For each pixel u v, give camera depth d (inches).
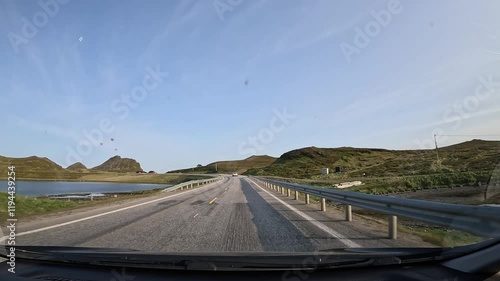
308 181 1982.0
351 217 447.5
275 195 982.4
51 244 292.8
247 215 507.2
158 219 470.3
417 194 1115.9
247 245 286.8
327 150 4753.9
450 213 233.3
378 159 4040.4
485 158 1596.9
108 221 453.4
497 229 186.9
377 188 1391.5
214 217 486.9
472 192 1005.2
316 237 321.1
